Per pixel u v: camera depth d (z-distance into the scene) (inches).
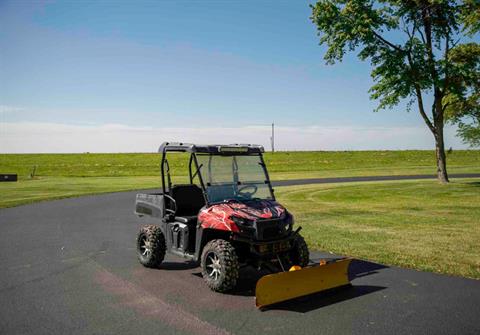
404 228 465.7
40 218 578.2
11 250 367.9
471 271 284.7
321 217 565.6
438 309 212.2
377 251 349.1
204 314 207.6
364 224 499.5
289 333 183.0
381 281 263.7
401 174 1606.8
